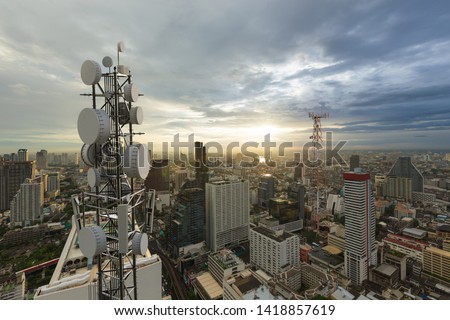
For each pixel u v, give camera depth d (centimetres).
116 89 961
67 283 1703
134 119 970
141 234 984
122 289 1008
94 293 1695
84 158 995
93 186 973
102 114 897
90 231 916
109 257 1022
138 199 1055
